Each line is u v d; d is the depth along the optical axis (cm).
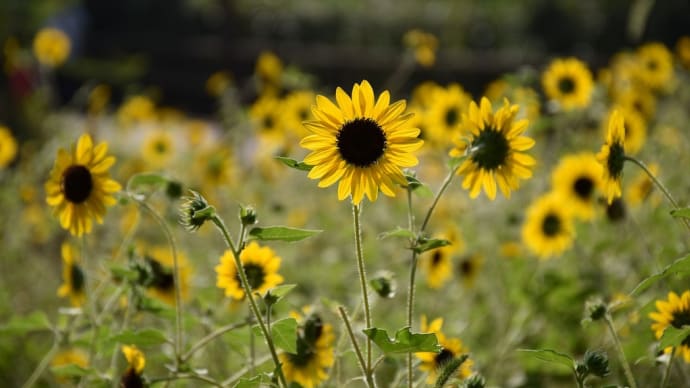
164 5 3881
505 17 3697
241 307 621
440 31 3834
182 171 1134
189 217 394
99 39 3503
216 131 1950
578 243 754
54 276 957
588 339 658
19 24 2480
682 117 1016
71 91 2920
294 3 4153
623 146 444
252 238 392
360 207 390
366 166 387
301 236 392
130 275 501
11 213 1022
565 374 618
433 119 778
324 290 800
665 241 713
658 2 2564
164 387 492
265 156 1180
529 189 930
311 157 389
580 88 871
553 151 945
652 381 570
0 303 740
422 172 1108
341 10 4125
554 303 680
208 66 3416
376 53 3409
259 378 389
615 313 646
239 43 3659
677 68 1187
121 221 960
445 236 801
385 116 388
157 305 501
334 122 389
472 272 808
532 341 681
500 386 614
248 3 3872
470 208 970
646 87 1061
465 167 437
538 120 910
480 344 729
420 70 2762
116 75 2997
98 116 1567
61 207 495
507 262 821
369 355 384
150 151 1152
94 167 495
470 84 2762
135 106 1458
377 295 468
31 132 1446
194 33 3881
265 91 1182
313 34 3897
